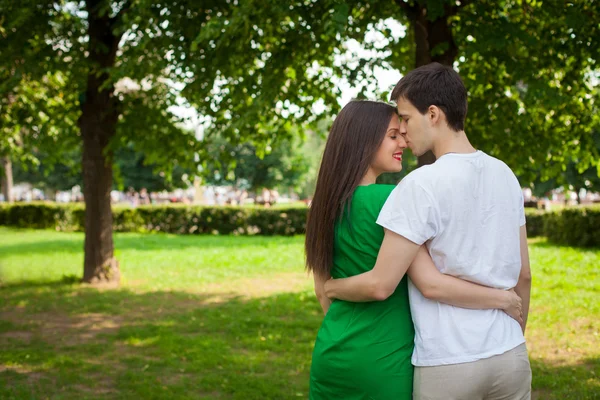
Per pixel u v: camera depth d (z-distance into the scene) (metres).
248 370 5.80
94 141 10.76
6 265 14.08
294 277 12.16
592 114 8.43
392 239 2.02
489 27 6.10
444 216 2.00
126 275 12.34
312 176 44.31
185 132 11.05
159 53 8.09
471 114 7.66
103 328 7.70
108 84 8.52
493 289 2.04
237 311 8.70
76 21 9.77
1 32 9.55
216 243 19.84
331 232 2.26
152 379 5.44
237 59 8.26
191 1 8.12
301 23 7.24
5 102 11.19
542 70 7.89
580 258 14.16
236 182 44.09
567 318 7.96
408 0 6.62
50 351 6.48
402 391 2.10
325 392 2.23
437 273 2.03
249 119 6.88
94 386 5.28
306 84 8.84
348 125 2.29
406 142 2.29
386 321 2.15
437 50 6.43
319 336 2.29
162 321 8.05
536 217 22.08
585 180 28.05
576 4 6.42
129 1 9.62
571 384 5.27
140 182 39.56
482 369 1.96
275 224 24.27
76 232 25.27
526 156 8.22
